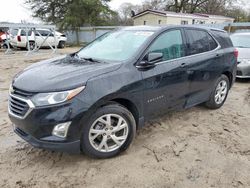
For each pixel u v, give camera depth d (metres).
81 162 3.25
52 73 3.19
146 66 3.50
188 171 3.11
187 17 29.41
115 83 3.17
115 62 3.46
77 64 3.51
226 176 3.04
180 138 3.93
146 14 29.98
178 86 4.04
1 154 3.43
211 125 4.46
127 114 3.36
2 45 20.00
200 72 4.42
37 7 29.83
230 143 3.82
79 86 2.91
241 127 4.43
